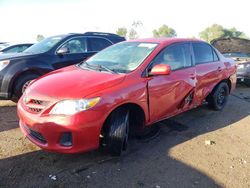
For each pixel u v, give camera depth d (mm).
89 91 3645
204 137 4984
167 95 4609
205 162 4113
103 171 3711
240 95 8531
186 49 5270
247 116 6316
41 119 3570
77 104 3516
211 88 5914
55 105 3555
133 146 4449
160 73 4250
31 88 4027
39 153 4074
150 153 4262
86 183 3445
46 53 6582
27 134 3924
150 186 3461
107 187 3391
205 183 3596
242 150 4590
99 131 3662
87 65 4828
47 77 4320
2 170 3619
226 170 3943
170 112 4840
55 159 3934
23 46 12516
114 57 4832
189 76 5090
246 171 3957
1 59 6031
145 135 4875
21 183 3383
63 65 6781
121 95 3838
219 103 6465
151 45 4852
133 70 4266
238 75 9555
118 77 4039
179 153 4320
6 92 5957
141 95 4129
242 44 10891
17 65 6020
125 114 3979
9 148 4188
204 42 5855
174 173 3770
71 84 3824
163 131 5133
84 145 3611
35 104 3719
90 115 3545
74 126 3480
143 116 4316
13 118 5434
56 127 3504
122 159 4039
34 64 6227
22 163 3799
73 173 3631
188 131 5211
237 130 5434
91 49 7453
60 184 3398
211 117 6070
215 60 6090
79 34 7379
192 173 3797
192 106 5434
